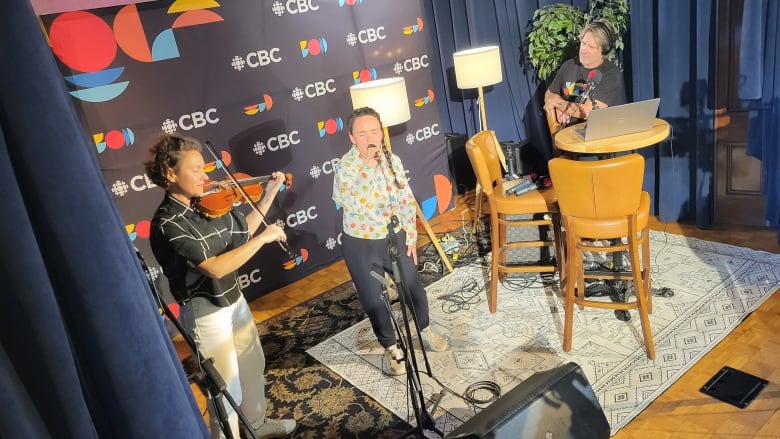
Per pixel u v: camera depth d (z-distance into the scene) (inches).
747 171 142.4
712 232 145.9
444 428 93.6
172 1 129.0
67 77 119.0
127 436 25.5
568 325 106.3
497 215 119.4
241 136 143.9
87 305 23.4
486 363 108.6
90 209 23.0
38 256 21.6
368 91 131.8
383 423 97.5
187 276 77.5
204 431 30.3
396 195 97.9
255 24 141.6
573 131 121.6
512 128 198.4
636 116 108.9
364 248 99.4
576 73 141.4
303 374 115.8
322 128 157.8
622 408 92.1
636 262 97.3
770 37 122.5
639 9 145.6
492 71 163.6
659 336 108.0
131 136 128.3
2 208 20.7
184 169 73.3
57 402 23.0
